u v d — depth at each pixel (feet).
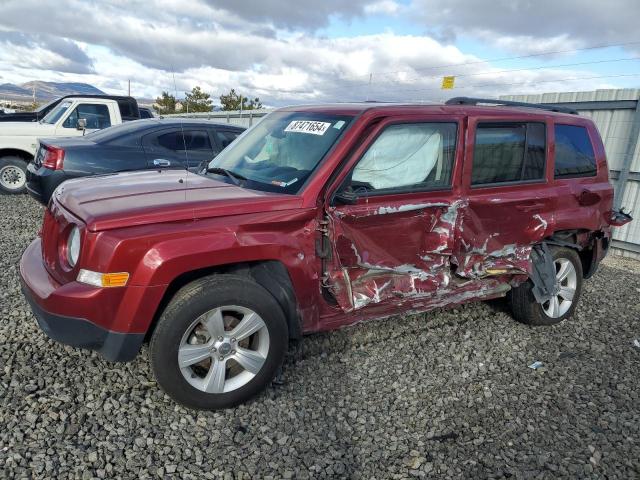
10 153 33.71
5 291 15.61
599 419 11.05
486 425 10.59
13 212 27.86
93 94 40.16
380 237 11.62
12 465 8.40
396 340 14.14
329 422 10.32
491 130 13.33
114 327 9.35
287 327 10.82
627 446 10.18
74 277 9.60
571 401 11.70
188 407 10.15
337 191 11.08
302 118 13.05
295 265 10.63
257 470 8.85
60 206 10.80
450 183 12.62
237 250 9.90
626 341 15.38
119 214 9.43
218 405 10.22
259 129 14.17
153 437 9.44
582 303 18.48
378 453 9.50
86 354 11.97
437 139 12.46
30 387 10.50
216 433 9.70
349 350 13.34
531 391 12.07
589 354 14.33
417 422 10.54
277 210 10.46
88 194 10.84
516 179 13.96
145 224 9.44
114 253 9.07
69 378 10.99
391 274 12.05
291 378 11.82
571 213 15.06
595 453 9.86
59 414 9.79
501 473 9.20
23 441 8.98
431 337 14.52
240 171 12.75
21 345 12.23
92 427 9.52
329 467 9.02
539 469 9.36
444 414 10.89
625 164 27.66
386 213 11.45
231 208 10.09
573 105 30.30
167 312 9.58
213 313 9.87
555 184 14.75
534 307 15.38
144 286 9.23
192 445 9.33
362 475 8.93
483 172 13.21
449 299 13.35
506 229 13.69
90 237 9.22
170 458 8.95
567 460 9.64
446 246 12.42
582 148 15.83
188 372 9.95
